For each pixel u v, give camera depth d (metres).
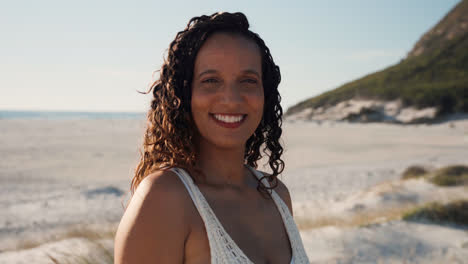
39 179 18.16
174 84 1.32
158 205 1.11
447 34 108.88
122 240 1.09
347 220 8.56
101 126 69.19
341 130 60.84
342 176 19.14
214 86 1.30
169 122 1.31
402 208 9.18
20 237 8.14
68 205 11.97
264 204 1.48
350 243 6.19
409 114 75.81
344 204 11.19
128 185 16.53
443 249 6.03
